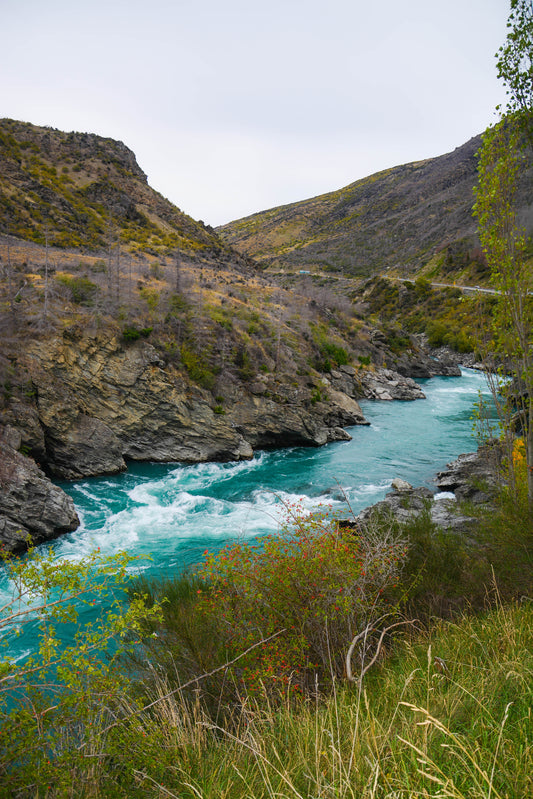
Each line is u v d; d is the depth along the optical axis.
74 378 28.91
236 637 6.14
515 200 9.18
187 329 36.09
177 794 3.27
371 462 30.98
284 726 4.06
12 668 3.69
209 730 4.52
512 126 9.01
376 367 62.59
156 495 25.09
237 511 22.78
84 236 68.62
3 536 18.06
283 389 36.56
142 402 30.98
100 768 3.46
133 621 4.23
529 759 2.54
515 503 9.72
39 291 32.56
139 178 100.94
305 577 6.33
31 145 86.69
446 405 50.81
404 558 7.97
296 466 30.58
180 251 78.25
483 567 7.91
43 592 4.06
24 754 3.32
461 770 2.55
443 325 94.69
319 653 5.91
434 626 6.36
